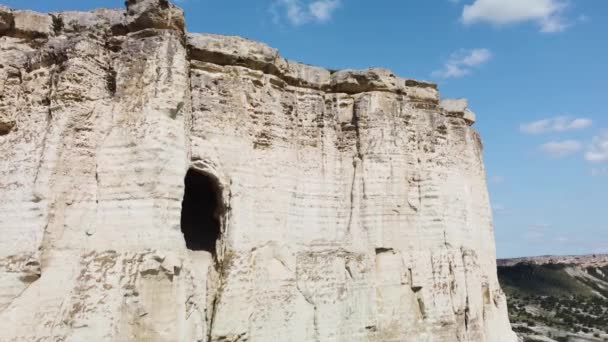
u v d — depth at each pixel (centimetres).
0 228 1452
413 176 2323
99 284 1420
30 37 1759
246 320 1747
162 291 1466
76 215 1507
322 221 2109
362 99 2283
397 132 2300
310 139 2178
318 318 1934
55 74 1595
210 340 1678
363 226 2161
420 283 2195
